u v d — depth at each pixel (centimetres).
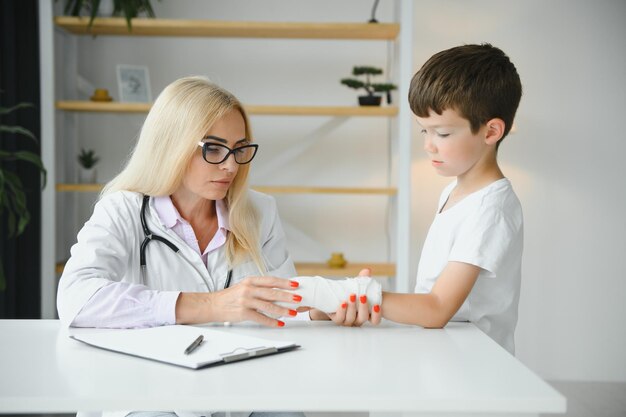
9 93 307
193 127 151
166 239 159
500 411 90
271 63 368
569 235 368
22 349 115
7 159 286
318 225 373
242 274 166
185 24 326
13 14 309
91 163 349
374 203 373
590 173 367
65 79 351
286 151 361
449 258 137
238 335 120
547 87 365
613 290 369
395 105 340
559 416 300
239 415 126
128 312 131
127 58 364
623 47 363
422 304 131
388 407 90
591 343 371
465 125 137
